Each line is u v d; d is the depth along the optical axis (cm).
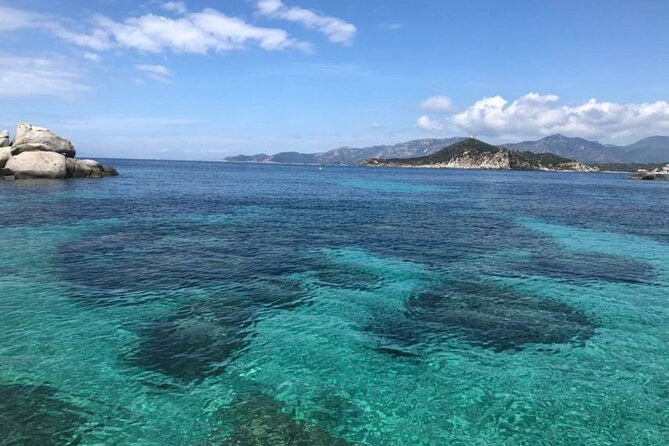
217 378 1073
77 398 971
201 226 2989
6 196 4006
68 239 2405
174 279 1789
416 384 1077
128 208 3691
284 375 1098
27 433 849
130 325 1341
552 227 3344
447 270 2028
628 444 878
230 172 13775
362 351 1230
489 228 3231
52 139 6456
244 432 882
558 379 1113
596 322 1469
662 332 1399
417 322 1435
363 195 6016
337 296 1650
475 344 1291
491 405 1001
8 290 1598
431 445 866
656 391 1066
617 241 2811
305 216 3634
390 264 2108
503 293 1728
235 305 1530
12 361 1109
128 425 891
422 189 7644
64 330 1291
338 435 886
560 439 891
